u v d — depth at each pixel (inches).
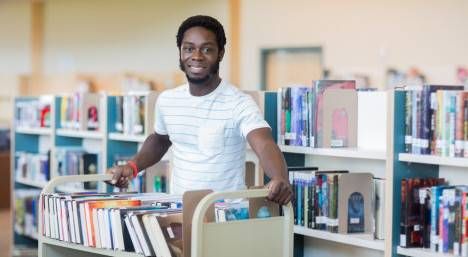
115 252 110.8
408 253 116.3
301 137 135.8
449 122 111.4
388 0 314.0
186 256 102.7
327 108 132.3
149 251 104.8
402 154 117.4
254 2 365.4
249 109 112.5
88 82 448.8
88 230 115.2
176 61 390.0
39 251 126.5
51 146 224.8
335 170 138.7
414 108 116.4
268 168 106.1
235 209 106.7
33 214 240.7
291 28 351.3
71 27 463.2
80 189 209.5
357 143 134.7
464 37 287.7
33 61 494.6
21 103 249.3
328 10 337.1
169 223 104.3
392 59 312.8
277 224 109.3
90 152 215.6
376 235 123.6
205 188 115.8
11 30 515.2
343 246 140.3
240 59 371.6
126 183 128.3
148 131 175.2
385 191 120.0
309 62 347.3
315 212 131.3
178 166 120.0
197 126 116.2
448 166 123.3
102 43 438.9
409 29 306.7
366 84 322.0
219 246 102.7
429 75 299.9
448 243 112.5
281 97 139.7
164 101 120.7
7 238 280.4
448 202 112.2
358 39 325.7
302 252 148.4
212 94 115.0
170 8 395.9
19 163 249.0
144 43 409.7
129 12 419.5
